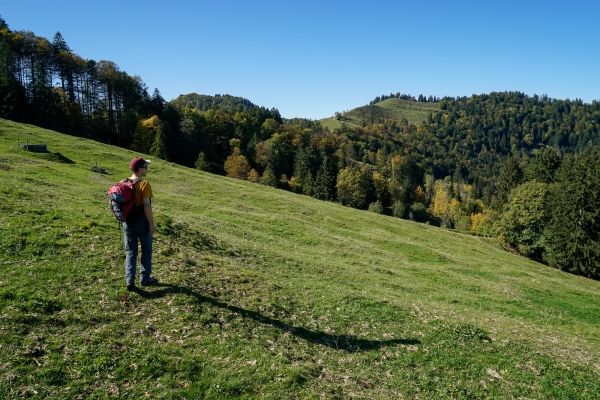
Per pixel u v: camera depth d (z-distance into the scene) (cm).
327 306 1488
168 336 930
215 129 14038
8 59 8381
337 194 12612
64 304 949
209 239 2181
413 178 18112
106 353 809
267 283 1565
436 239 5525
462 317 1772
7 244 1191
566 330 2078
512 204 6988
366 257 3247
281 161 14800
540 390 1056
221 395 755
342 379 938
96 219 1642
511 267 4544
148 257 1123
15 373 701
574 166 6706
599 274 5756
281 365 905
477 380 1065
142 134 9662
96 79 10694
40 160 4512
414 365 1104
